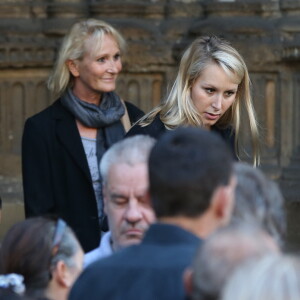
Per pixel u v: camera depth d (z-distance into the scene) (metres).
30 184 12.58
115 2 23.69
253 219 7.04
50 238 8.09
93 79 12.92
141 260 6.88
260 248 5.79
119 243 9.26
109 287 6.84
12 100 24.05
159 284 6.73
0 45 23.58
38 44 23.72
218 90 12.02
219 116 12.22
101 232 12.71
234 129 12.74
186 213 6.86
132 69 23.67
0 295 7.59
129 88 23.89
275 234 7.13
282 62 23.61
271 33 23.30
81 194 12.59
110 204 9.27
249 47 23.09
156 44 23.61
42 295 8.01
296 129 24.12
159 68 23.78
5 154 24.00
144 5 23.81
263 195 7.14
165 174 6.79
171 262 6.79
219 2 23.53
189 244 6.87
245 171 7.23
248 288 5.33
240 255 5.76
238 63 12.04
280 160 23.94
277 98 23.92
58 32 23.56
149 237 6.98
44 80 24.05
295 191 23.45
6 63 23.62
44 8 23.89
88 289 6.91
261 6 23.38
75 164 12.62
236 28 23.11
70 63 13.02
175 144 6.86
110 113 13.00
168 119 11.97
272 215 7.12
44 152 12.63
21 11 23.84
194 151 6.79
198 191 6.77
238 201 7.09
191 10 23.89
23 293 7.79
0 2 23.83
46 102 24.14
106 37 12.95
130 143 9.28
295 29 23.27
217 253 5.79
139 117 13.67
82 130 12.95
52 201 12.59
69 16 23.69
